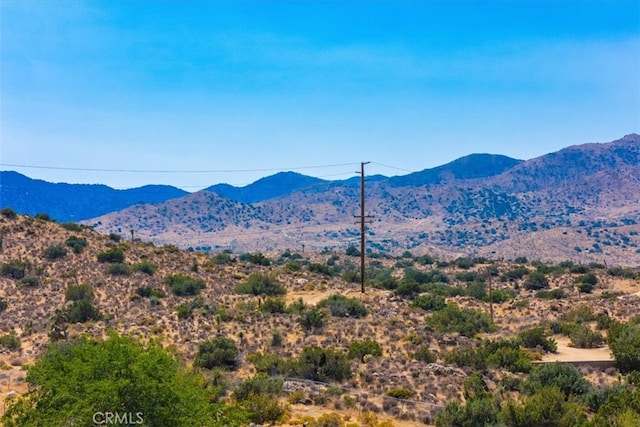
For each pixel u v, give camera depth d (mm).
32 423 18266
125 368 18297
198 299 77938
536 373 40062
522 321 72812
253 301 78438
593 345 56938
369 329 60250
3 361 42781
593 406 34250
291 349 50469
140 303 77438
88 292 75938
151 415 17875
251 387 33844
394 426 29797
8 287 79688
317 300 81750
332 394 35219
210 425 19062
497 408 30359
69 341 41750
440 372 42781
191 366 42031
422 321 68125
